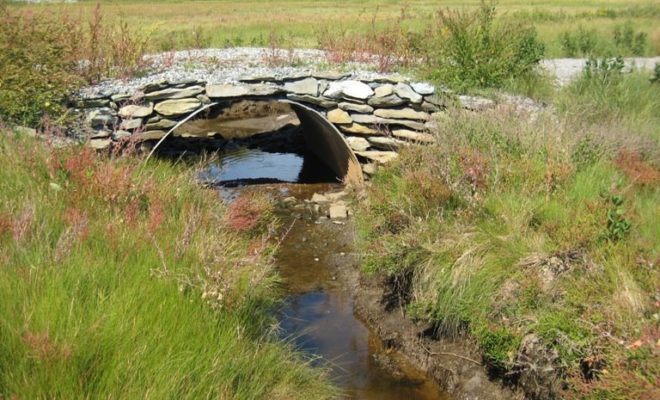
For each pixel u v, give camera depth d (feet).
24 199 19.70
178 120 32.81
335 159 40.11
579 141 26.18
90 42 36.29
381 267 23.99
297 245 29.68
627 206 21.50
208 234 20.36
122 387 12.85
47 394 12.33
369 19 85.76
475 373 19.24
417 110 34.37
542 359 17.26
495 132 27.48
